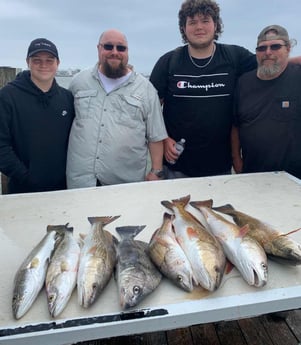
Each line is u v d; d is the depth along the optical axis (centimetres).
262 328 200
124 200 207
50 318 113
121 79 268
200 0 269
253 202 198
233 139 303
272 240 141
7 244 158
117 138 262
